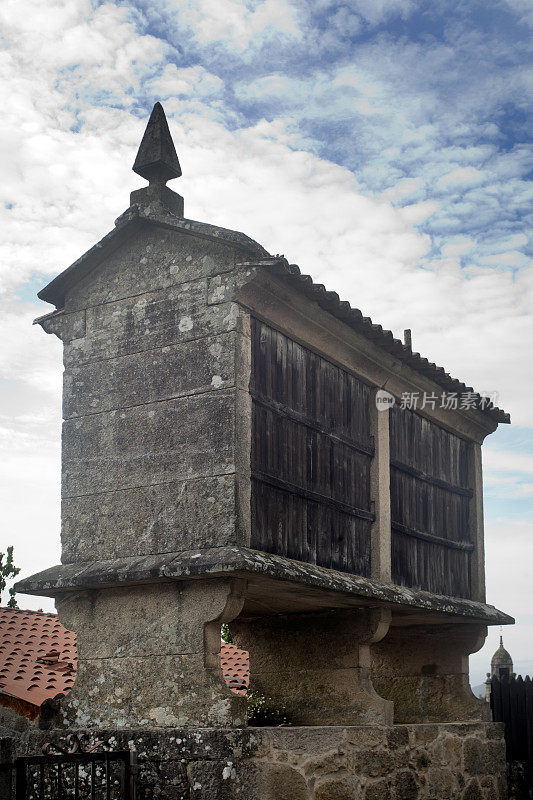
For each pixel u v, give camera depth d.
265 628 8.23
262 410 6.45
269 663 8.12
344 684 7.66
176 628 6.11
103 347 6.96
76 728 6.35
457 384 8.76
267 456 6.42
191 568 5.83
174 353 6.54
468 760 8.30
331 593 6.83
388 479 7.94
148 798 5.80
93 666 6.42
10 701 7.84
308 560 6.73
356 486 7.57
